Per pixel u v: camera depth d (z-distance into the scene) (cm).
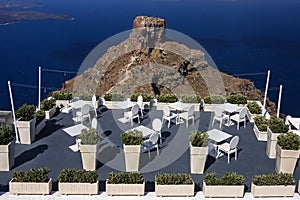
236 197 722
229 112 1094
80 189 717
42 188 712
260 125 998
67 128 955
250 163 871
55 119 1109
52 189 741
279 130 876
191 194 721
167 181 716
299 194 737
